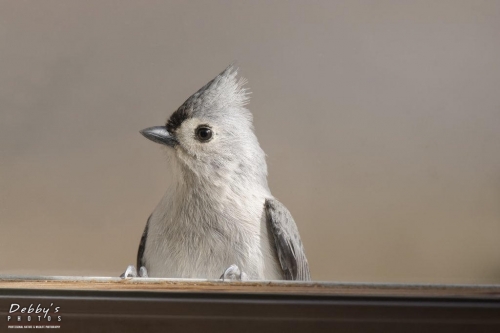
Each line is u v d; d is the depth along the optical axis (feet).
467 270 19.76
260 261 14.64
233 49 18.95
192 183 14.90
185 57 18.97
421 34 19.43
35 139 19.43
